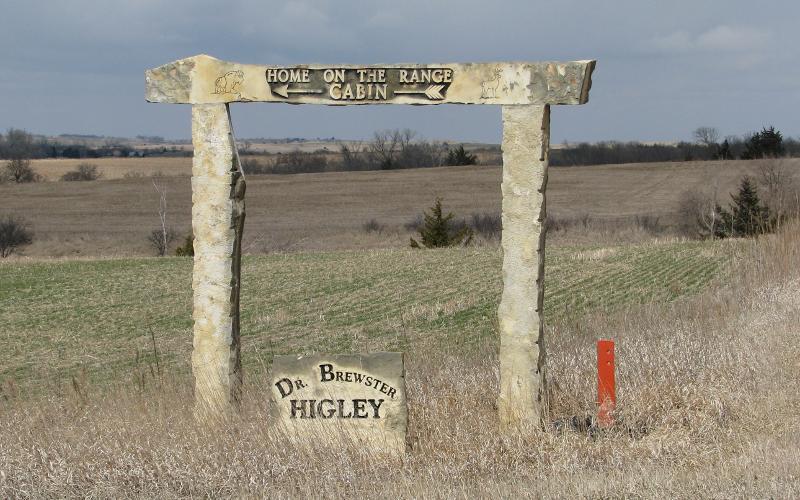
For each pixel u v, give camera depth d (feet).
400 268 112.88
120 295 97.96
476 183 290.97
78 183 314.14
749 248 96.63
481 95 35.50
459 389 38.45
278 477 30.55
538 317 35.22
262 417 34.81
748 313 53.67
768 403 35.29
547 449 31.99
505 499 26.78
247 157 459.73
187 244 167.94
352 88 36.99
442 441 32.99
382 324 74.54
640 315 56.90
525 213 35.17
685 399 35.73
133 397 38.96
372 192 279.49
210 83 38.01
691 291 82.79
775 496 24.70
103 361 64.13
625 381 38.01
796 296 58.49
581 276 98.48
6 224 194.39
